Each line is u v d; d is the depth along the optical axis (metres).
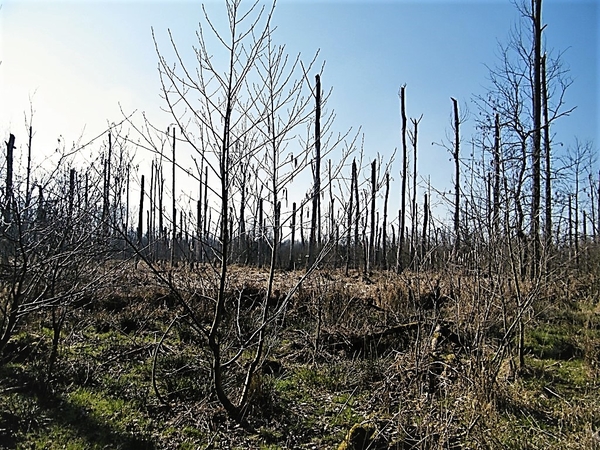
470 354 5.98
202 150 5.43
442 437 4.45
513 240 7.35
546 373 7.35
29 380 6.36
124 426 5.51
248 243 7.04
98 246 5.97
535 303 9.41
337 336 8.73
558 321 9.71
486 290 6.50
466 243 6.83
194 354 7.54
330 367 7.71
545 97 14.69
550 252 8.51
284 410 6.18
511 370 7.05
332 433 5.62
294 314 10.16
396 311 9.72
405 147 21.61
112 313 10.01
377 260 23.86
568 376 7.34
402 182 21.58
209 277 6.61
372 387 6.73
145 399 6.26
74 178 5.98
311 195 6.00
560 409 5.93
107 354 7.90
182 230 5.52
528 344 8.65
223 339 6.98
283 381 7.17
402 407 5.07
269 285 6.01
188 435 5.43
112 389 6.57
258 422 5.82
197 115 6.82
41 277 5.55
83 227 5.88
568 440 4.90
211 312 9.13
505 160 7.06
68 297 5.68
